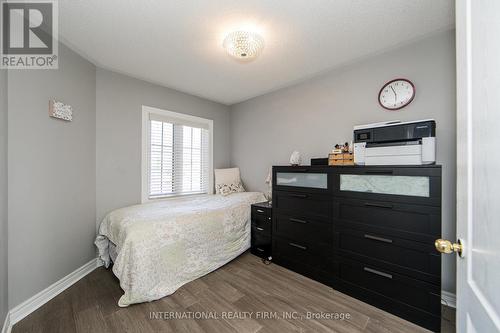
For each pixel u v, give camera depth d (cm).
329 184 195
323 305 169
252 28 169
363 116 221
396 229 158
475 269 57
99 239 224
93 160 227
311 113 266
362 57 215
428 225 145
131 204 260
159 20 160
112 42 188
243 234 266
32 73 163
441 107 177
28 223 160
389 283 161
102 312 158
